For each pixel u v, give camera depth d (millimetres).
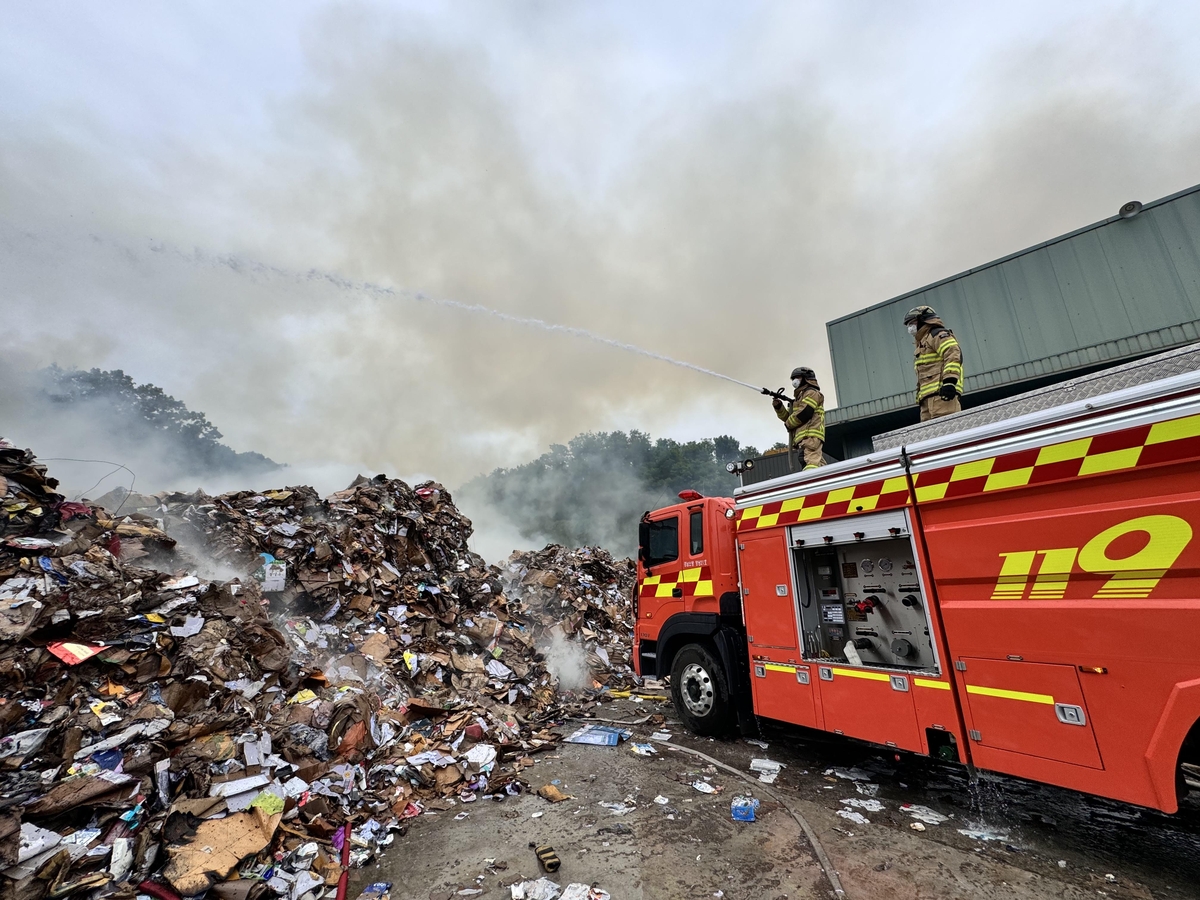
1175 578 2594
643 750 5219
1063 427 3043
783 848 3309
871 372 11195
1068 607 2926
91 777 2746
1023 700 3062
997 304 9914
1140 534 2711
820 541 4324
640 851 3305
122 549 4902
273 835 2975
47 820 2557
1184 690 2504
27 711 2951
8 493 4469
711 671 5449
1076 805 3811
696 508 5922
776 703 4586
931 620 3541
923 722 3516
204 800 2975
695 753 5105
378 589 7152
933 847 3279
